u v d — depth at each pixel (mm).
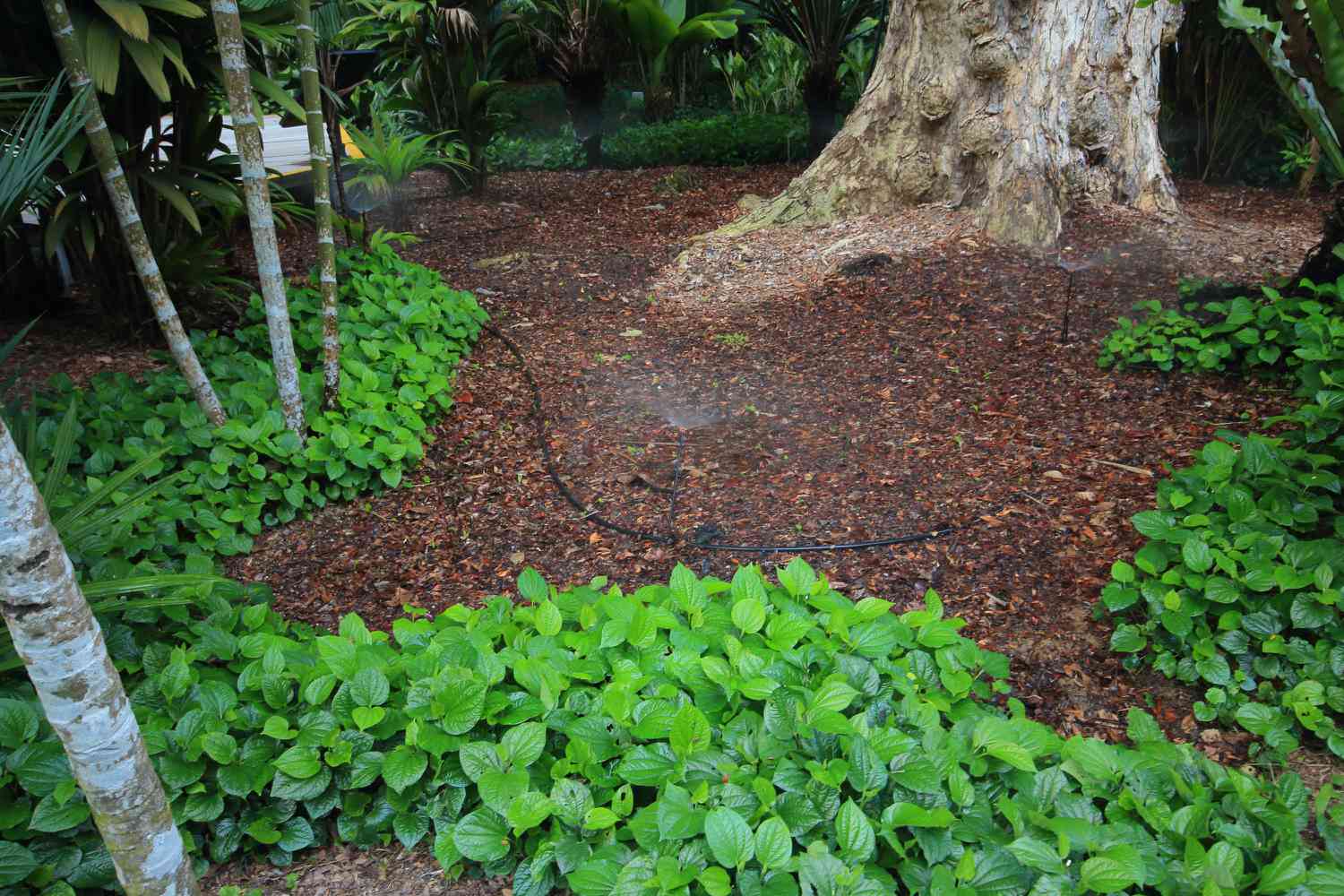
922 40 6410
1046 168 5965
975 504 3504
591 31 10039
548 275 6672
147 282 3445
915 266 5828
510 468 4090
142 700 2281
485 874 2055
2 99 2717
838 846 1861
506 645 2508
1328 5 3305
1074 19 5891
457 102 8641
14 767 1997
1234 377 4094
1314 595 2508
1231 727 2467
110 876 1937
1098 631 2834
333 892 2049
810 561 3275
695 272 6484
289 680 2289
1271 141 8008
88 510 2602
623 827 1979
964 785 1940
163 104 4289
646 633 2357
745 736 2098
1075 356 4566
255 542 3627
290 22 4164
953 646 2416
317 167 3750
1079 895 1698
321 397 4117
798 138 10297
